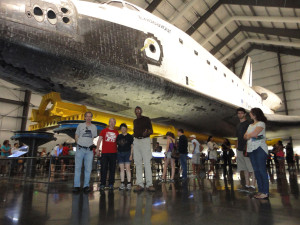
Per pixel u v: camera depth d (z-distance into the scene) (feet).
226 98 29.76
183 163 20.20
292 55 89.35
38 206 8.38
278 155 31.99
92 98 17.63
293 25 61.72
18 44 12.47
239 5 59.98
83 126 13.10
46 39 13.35
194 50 25.31
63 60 13.98
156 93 19.16
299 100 86.53
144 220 6.31
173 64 20.95
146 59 18.38
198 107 24.31
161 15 59.57
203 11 63.52
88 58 14.87
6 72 14.08
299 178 20.61
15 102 57.06
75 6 15.76
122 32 17.46
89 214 7.09
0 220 6.37
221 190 12.50
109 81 16.21
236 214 6.95
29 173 21.95
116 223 6.04
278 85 91.71
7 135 55.47
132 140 14.25
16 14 12.63
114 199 9.87
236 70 102.89
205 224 5.84
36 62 13.43
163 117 24.14
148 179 12.64
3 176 24.68
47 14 13.85
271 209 7.63
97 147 13.67
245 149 12.50
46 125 19.24
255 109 10.89
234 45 89.81
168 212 7.29
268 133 40.98
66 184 16.25
